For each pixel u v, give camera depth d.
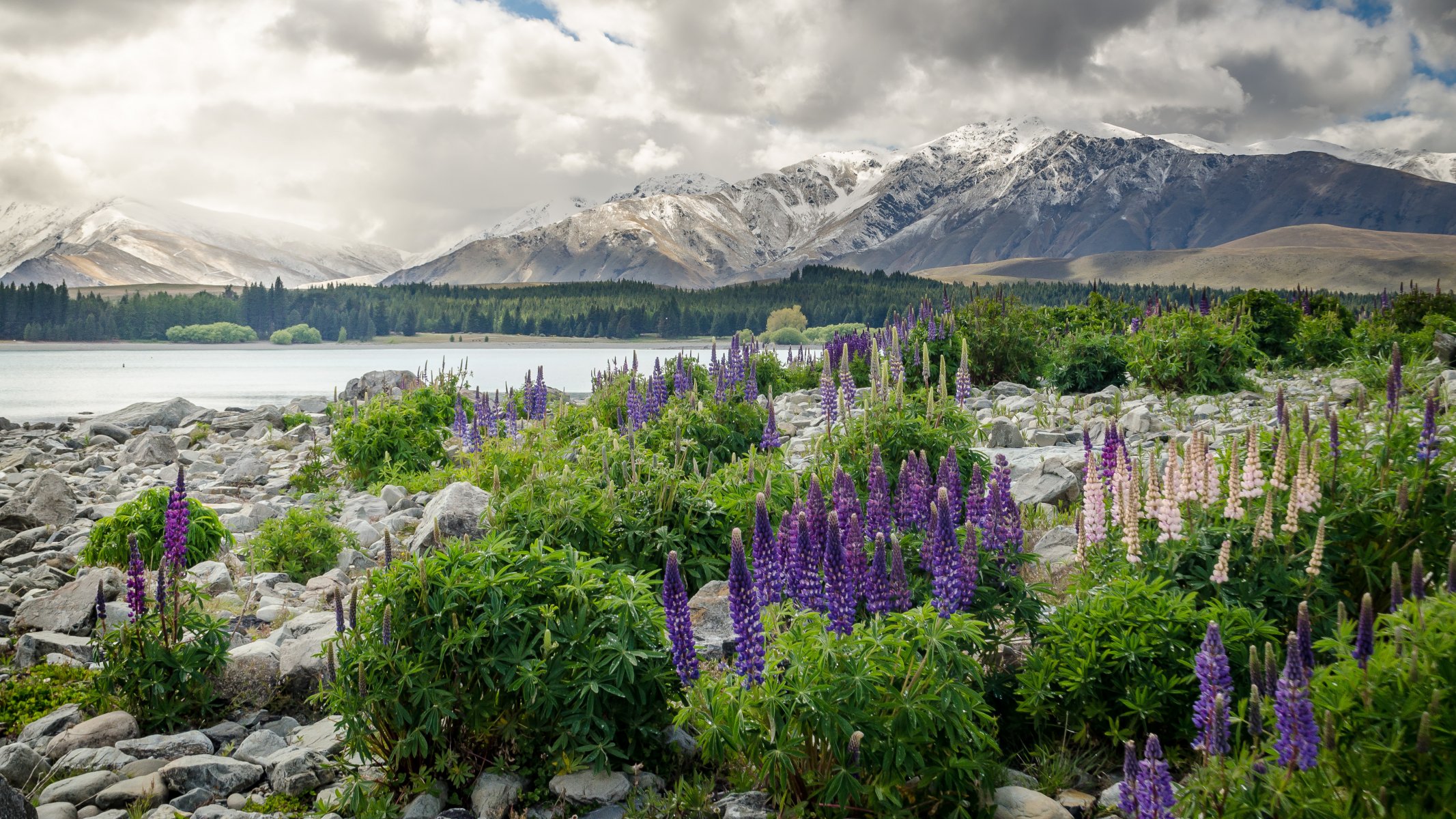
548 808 6.51
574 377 73.00
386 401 21.22
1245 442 8.68
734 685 6.28
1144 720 6.64
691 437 16.25
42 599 10.98
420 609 6.81
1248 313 27.38
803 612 6.61
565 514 9.64
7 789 6.07
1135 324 28.06
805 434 20.16
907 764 5.87
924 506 8.22
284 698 8.77
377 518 16.77
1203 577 7.38
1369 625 5.11
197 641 8.64
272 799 6.93
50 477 16.66
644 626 7.04
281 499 18.81
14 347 193.75
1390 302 31.77
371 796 6.71
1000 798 6.07
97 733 7.82
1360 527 7.68
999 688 7.28
